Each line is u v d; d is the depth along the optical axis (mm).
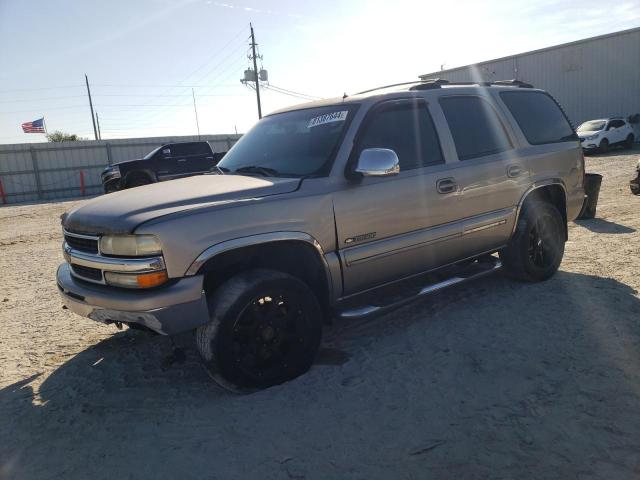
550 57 29891
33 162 25812
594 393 3016
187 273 2980
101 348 4270
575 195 5477
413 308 4684
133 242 2963
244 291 3141
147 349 4172
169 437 2865
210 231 3041
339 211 3555
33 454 2789
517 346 3719
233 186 3459
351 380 3385
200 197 3244
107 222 3094
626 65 27031
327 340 4117
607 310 4266
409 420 2881
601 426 2695
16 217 16125
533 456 2498
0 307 5684
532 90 5406
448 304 4723
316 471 2494
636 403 2885
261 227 3211
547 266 5137
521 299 4699
